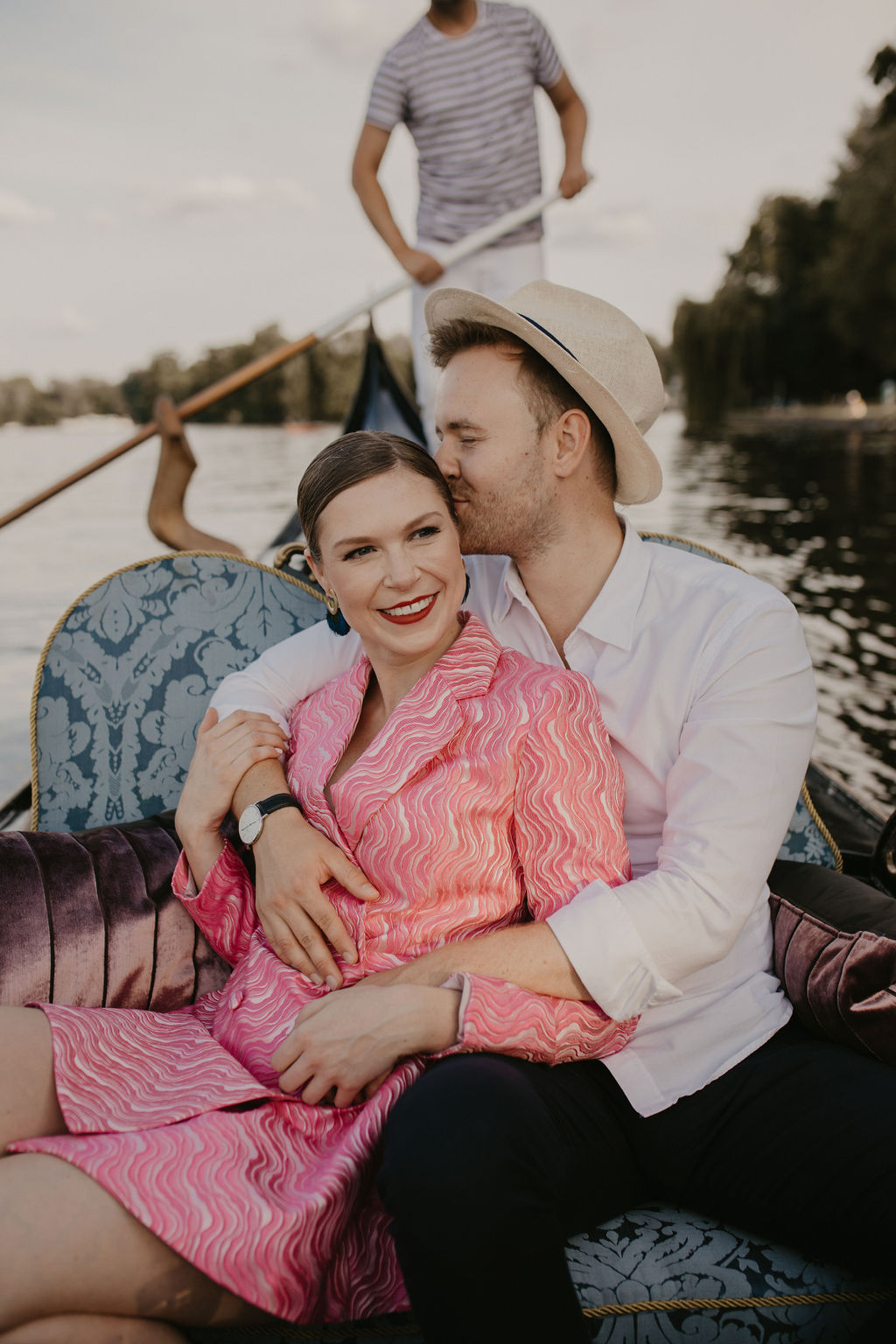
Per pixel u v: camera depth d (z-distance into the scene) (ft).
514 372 4.26
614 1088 3.84
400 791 3.80
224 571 5.65
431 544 3.83
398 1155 2.86
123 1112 3.31
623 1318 3.21
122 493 51.57
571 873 3.66
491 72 10.76
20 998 3.97
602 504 4.50
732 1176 3.58
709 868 3.74
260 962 4.01
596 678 4.37
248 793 4.24
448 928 3.76
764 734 3.93
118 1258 2.88
